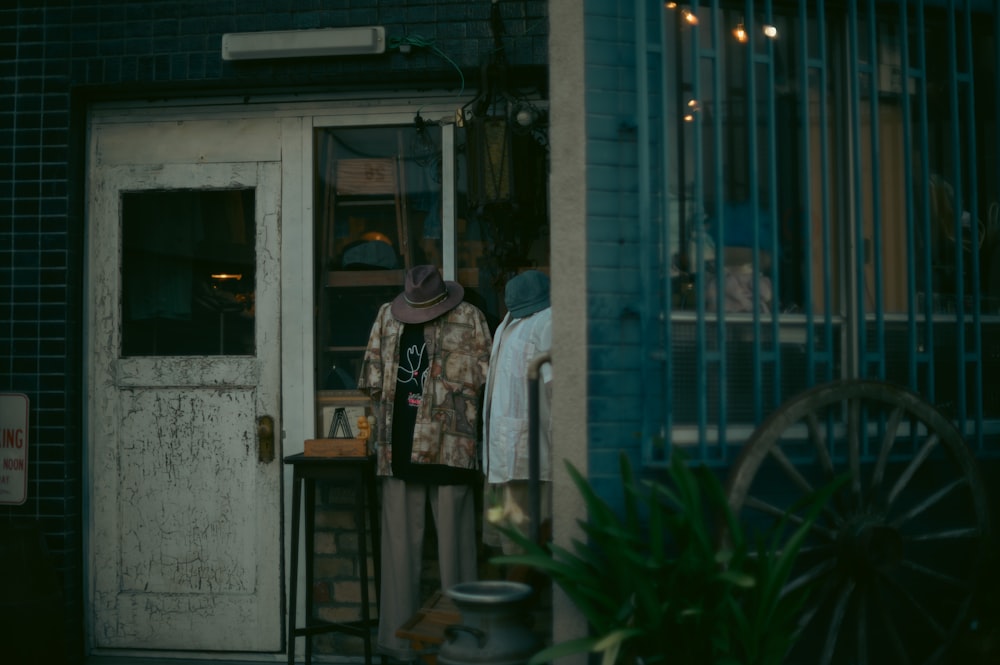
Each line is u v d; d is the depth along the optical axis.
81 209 4.39
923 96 3.48
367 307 4.42
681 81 3.28
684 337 3.18
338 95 4.38
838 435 3.29
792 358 3.33
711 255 3.27
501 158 4.02
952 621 3.35
